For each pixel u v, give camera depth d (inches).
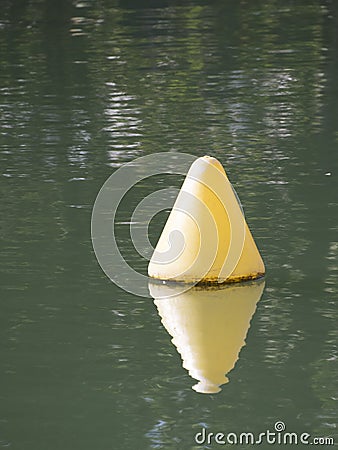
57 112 1851.6
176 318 935.7
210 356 854.5
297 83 2062.0
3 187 1378.0
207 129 1697.8
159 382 808.9
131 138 1644.9
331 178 1385.3
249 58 2341.3
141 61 2331.4
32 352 868.0
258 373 821.9
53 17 3058.6
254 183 1371.8
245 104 1884.8
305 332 897.5
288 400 773.3
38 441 719.1
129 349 871.1
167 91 2009.1
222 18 2965.1
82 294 997.2
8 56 2449.6
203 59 2340.1
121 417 752.3
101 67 2269.9
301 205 1263.5
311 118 1761.8
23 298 986.1
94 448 708.7
